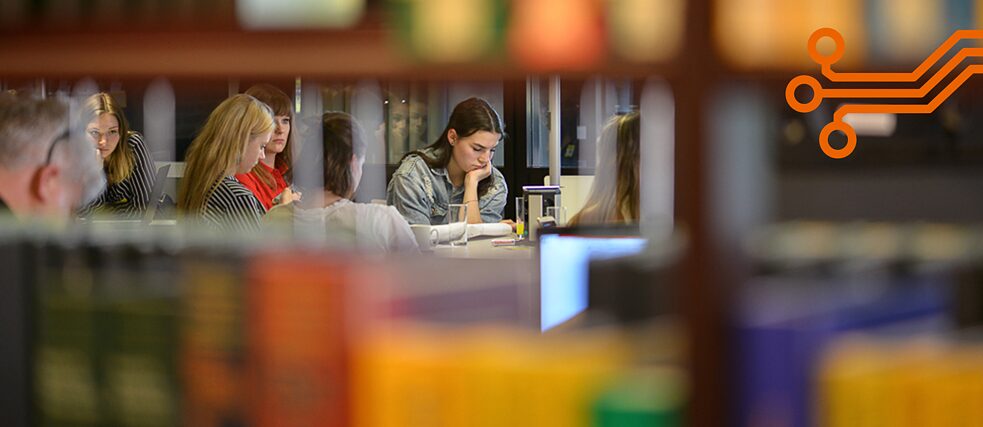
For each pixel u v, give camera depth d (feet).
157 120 31.71
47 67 7.53
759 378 6.28
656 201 19.10
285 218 19.45
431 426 6.35
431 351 6.45
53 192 11.17
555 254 7.78
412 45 6.98
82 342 7.45
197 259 7.13
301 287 6.54
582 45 6.80
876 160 10.85
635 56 6.70
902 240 7.59
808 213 10.72
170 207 25.27
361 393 6.45
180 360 7.11
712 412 6.32
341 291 6.48
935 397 6.36
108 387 7.36
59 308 7.53
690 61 6.46
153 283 7.29
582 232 8.93
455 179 28.84
